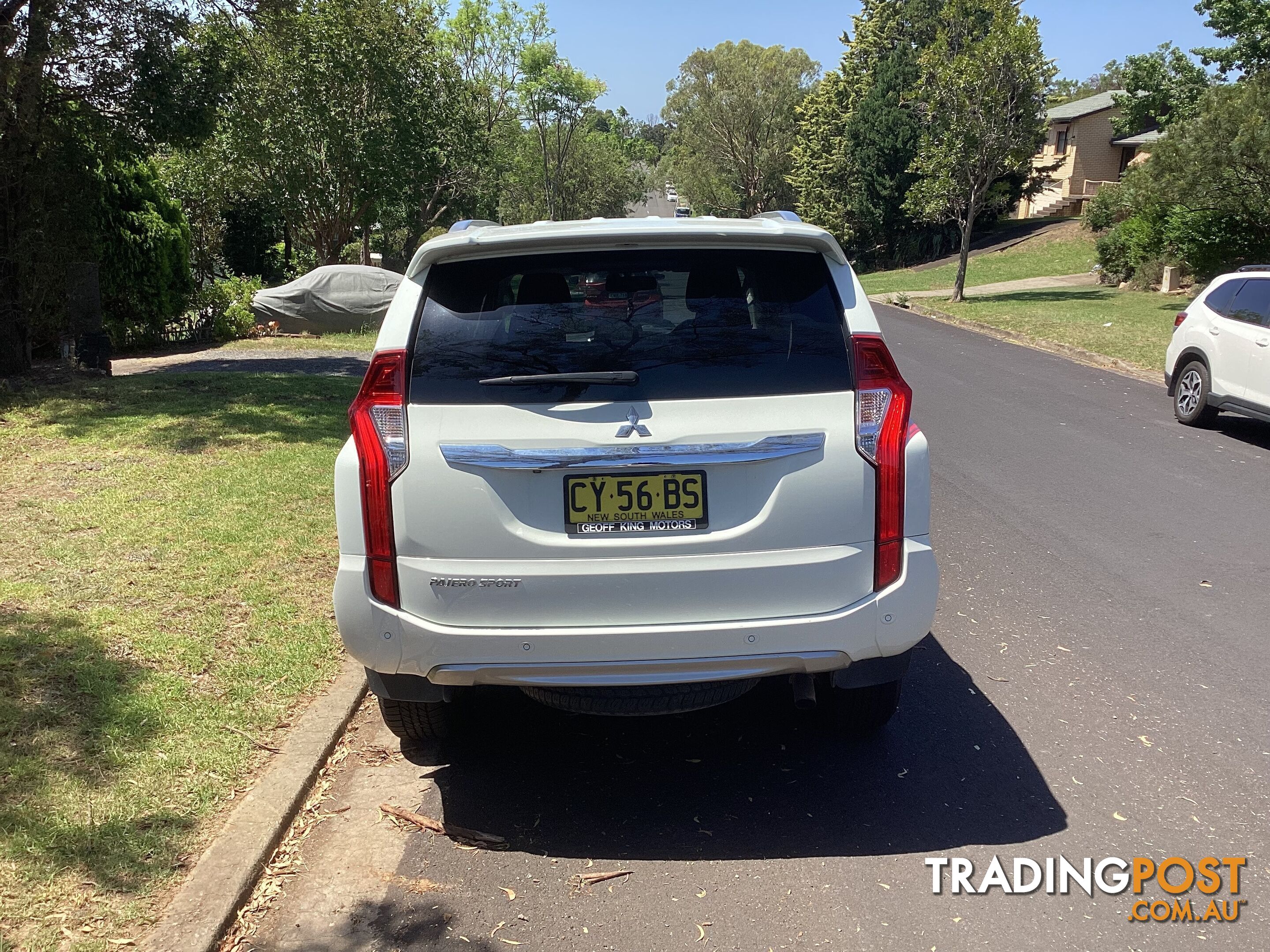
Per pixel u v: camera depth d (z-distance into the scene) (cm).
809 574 322
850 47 5616
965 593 581
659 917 299
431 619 324
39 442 834
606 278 325
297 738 387
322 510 659
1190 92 3034
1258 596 576
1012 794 369
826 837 342
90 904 286
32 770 348
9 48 1065
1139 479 852
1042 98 2769
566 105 6794
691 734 420
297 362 1536
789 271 332
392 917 299
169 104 1161
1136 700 445
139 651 444
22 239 1123
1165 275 2784
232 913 292
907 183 4903
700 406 316
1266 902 306
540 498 318
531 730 424
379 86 2736
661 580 318
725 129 6925
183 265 1833
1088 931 293
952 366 1577
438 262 331
